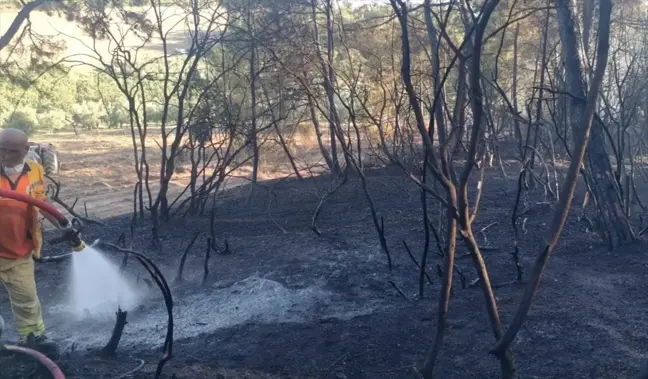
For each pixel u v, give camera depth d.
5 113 28.69
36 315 4.41
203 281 6.29
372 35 12.63
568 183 3.07
